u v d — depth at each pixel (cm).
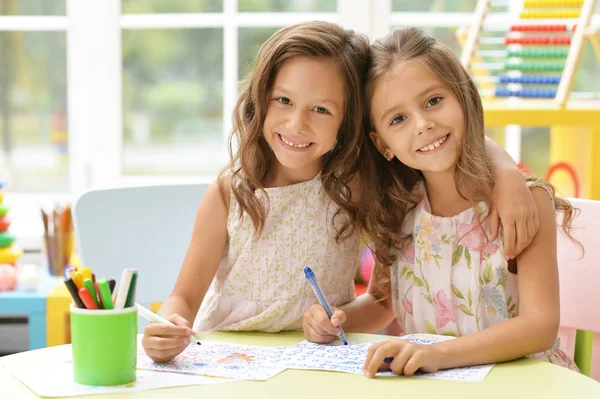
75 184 274
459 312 143
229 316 148
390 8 263
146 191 183
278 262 148
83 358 104
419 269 146
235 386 104
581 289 151
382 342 112
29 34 269
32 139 273
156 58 269
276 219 149
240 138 149
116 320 104
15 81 271
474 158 135
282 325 145
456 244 142
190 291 147
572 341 156
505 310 140
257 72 141
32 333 223
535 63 234
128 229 182
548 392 102
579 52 216
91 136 272
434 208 147
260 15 263
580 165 221
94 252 179
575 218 152
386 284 156
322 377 108
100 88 270
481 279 141
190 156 272
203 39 266
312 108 138
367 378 108
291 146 140
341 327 134
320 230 149
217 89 268
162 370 111
